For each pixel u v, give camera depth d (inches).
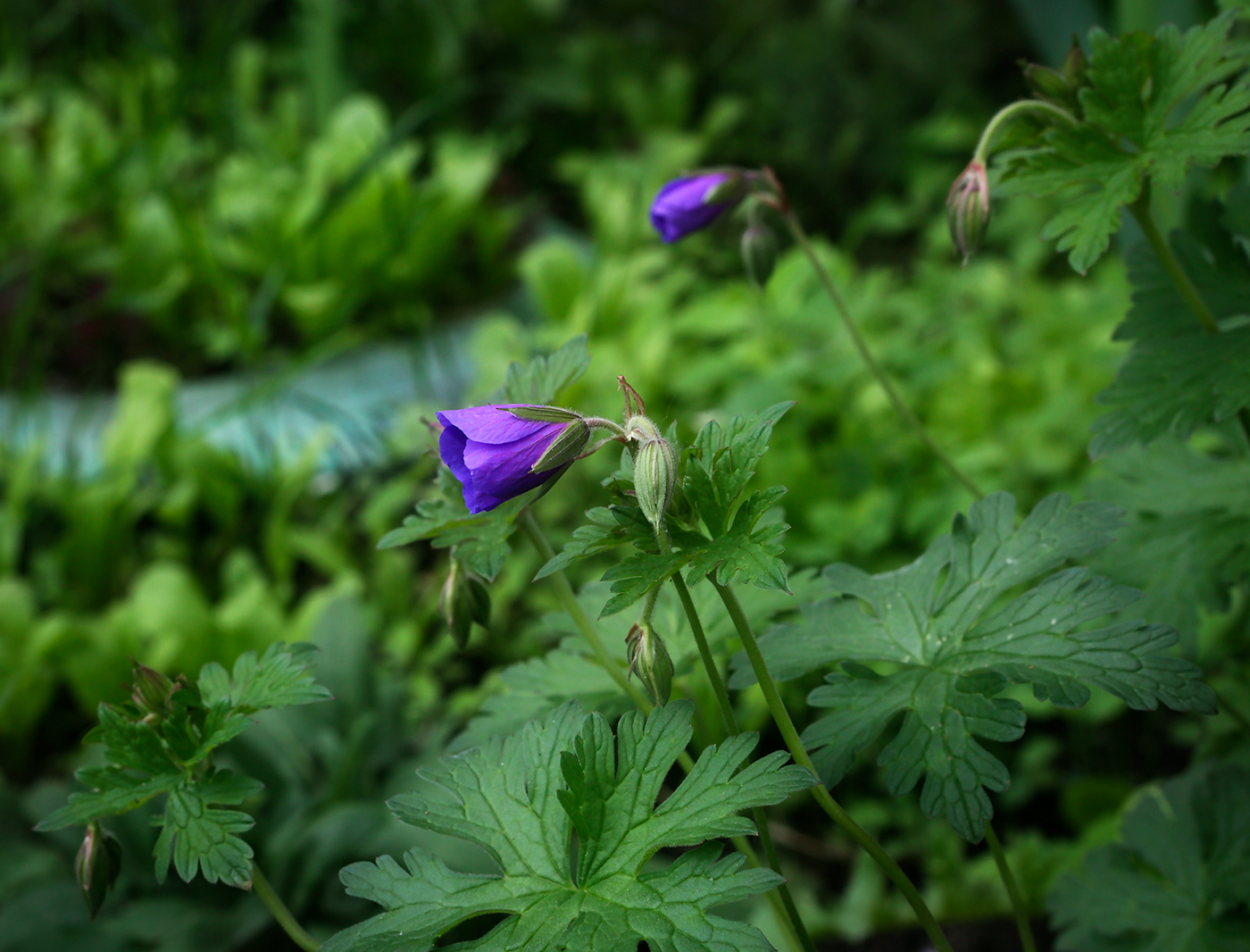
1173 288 17.3
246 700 15.3
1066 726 27.1
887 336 32.8
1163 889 18.1
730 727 14.9
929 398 29.9
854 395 30.0
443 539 15.8
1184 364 16.4
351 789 22.5
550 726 15.2
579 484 31.0
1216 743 20.1
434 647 28.9
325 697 15.1
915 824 24.0
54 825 14.9
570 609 16.5
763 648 16.3
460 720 24.7
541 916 14.4
